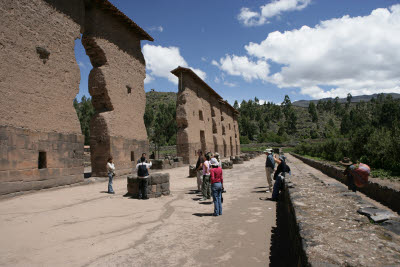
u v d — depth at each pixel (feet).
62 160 40.24
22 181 33.37
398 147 49.96
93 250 15.17
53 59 39.81
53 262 13.44
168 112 351.05
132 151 60.70
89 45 52.01
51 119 38.83
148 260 13.80
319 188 21.83
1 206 25.89
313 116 585.22
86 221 21.09
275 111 626.23
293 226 14.67
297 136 512.63
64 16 42.34
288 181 26.50
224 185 42.63
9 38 33.12
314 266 7.56
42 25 38.09
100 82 52.19
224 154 155.02
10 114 32.55
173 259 13.94
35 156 35.60
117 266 13.04
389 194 25.84
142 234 18.21
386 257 8.08
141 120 65.77
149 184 31.65
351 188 25.53
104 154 51.93
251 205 27.32
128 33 62.23
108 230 19.03
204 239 17.15
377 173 46.21
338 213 13.78
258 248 15.49
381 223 11.83
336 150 94.43
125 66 59.93
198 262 13.56
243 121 450.30
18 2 34.63
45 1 38.93
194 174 54.85
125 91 59.21
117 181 49.16
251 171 66.69
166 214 23.93
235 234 18.12
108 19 54.75
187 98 99.09
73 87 43.50
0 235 17.16
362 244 9.26
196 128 106.11
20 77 34.32
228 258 14.06
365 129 69.72
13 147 32.48
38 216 22.04
